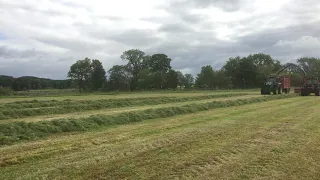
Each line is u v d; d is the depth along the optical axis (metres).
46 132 11.73
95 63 105.12
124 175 6.32
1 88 51.59
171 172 6.51
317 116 15.62
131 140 9.88
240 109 19.98
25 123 12.13
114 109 21.16
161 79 92.00
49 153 8.18
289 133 10.88
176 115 17.88
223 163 7.18
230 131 11.33
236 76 94.94
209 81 90.94
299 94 40.69
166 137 10.27
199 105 21.19
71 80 105.69
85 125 13.12
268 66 97.19
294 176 6.30
